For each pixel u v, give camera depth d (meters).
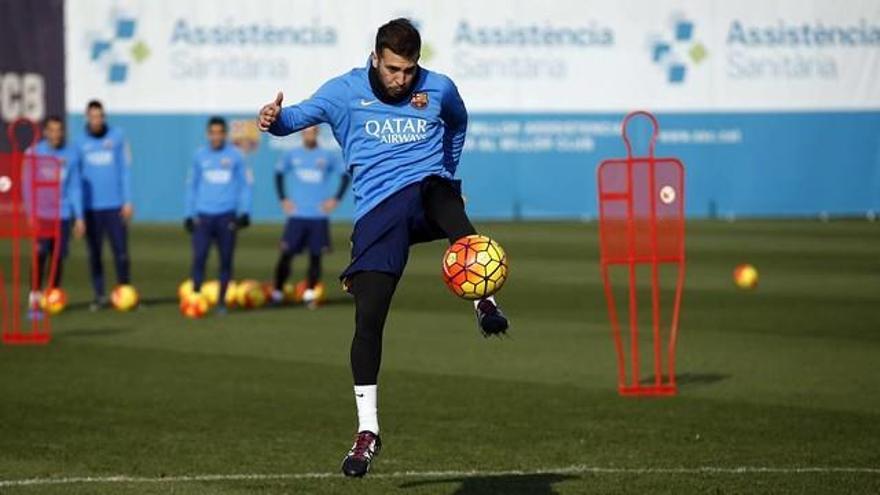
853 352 57.16
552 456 37.31
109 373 51.75
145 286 85.12
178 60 128.88
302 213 76.75
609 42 134.12
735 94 136.12
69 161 72.81
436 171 30.17
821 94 137.38
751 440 39.47
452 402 45.81
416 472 35.38
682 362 54.62
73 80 127.38
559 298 77.50
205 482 34.12
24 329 65.19
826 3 137.00
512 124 133.25
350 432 40.81
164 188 129.25
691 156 135.88
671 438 39.75
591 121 134.38
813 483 33.94
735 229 125.19
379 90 29.88
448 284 28.73
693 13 135.00
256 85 129.62
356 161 30.17
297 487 33.59
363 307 29.45
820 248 107.50
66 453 37.72
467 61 132.38
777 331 63.75
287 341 61.06
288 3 129.50
